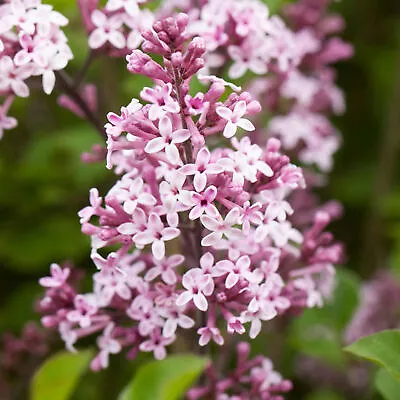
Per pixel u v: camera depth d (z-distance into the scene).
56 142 0.72
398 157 0.90
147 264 0.51
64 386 0.53
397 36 0.88
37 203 0.73
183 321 0.50
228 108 0.48
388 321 0.67
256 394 0.53
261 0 0.64
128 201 0.49
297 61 0.59
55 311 0.52
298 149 0.64
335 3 0.88
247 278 0.49
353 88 0.91
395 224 0.85
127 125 0.48
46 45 0.52
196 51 0.49
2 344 0.73
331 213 0.65
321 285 0.59
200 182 0.47
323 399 0.70
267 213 0.50
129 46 0.54
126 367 0.68
